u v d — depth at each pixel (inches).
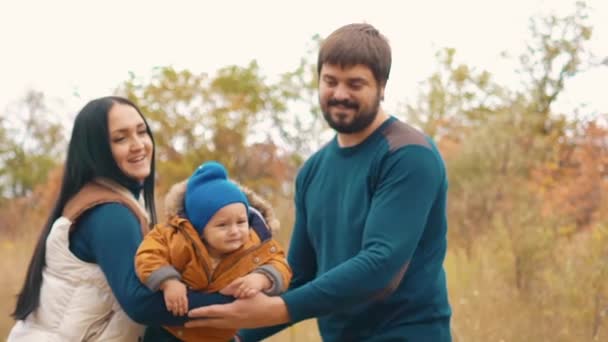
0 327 267.9
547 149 622.2
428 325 143.6
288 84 674.8
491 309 274.8
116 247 130.7
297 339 264.8
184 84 658.2
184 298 125.9
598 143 778.8
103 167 137.9
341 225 144.8
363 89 139.5
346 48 138.6
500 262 315.9
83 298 134.4
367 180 141.2
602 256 274.5
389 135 141.5
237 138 662.5
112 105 139.3
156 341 136.1
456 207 465.1
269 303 128.3
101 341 135.0
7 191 963.3
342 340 147.6
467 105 860.6
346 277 130.9
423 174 137.0
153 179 146.9
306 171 156.6
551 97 872.9
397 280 135.6
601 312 263.9
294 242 160.2
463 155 533.6
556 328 258.8
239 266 129.9
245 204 130.6
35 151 1008.2
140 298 127.0
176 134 657.6
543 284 299.7
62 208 140.5
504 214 359.3
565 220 354.9
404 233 134.1
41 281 137.8
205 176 131.7
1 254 349.7
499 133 546.3
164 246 128.6
